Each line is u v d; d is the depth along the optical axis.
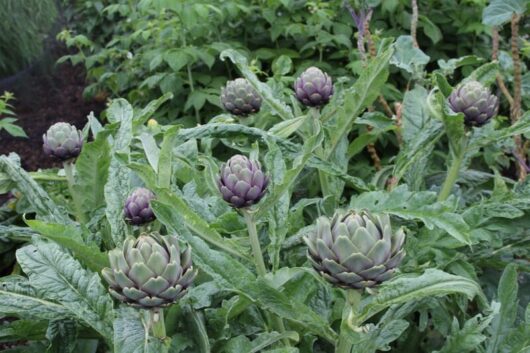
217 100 2.72
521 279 1.59
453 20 2.88
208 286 1.27
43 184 1.82
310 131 1.66
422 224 1.57
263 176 1.22
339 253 1.05
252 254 1.36
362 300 1.25
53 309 1.28
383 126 1.74
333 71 2.80
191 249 1.17
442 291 1.15
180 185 1.66
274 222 1.32
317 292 1.36
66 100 4.64
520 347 1.30
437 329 1.44
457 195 1.69
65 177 1.67
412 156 1.60
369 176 2.29
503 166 2.47
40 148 3.89
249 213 1.25
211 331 1.30
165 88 2.80
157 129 1.69
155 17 3.43
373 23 2.85
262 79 2.89
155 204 1.20
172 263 1.07
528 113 1.50
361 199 1.40
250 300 1.23
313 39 2.94
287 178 1.24
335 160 1.67
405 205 1.37
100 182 1.57
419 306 1.36
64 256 1.26
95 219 1.51
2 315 1.40
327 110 1.67
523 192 1.47
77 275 1.25
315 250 1.08
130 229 1.40
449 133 1.51
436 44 2.91
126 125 1.54
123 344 1.14
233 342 1.23
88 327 1.35
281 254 1.46
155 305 1.08
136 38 3.43
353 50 2.69
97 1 4.75
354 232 1.06
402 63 1.83
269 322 1.33
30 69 4.64
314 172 1.81
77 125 4.26
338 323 1.42
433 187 1.71
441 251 1.41
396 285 1.16
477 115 1.48
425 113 1.71
